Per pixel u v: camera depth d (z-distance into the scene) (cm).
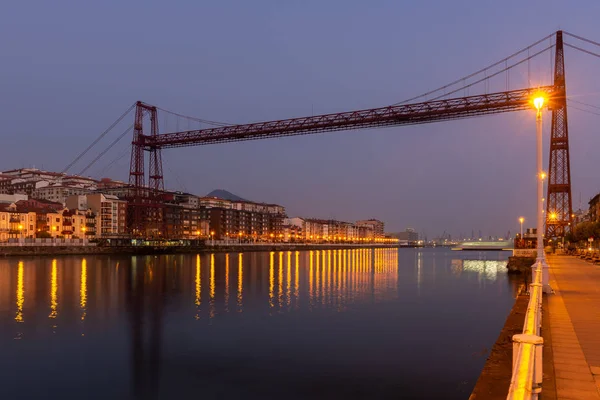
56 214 15800
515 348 827
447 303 5000
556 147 9031
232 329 3575
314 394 2222
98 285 6347
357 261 14700
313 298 5334
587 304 2266
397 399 2142
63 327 3631
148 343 3139
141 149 13288
